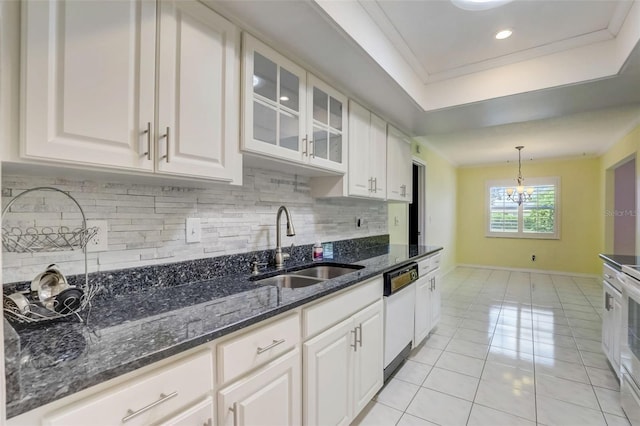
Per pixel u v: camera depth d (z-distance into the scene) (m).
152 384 0.80
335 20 1.45
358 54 1.73
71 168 0.95
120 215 1.29
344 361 1.58
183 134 1.18
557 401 1.99
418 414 1.86
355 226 3.02
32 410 0.61
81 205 1.18
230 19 1.38
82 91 0.92
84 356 0.76
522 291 4.78
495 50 2.19
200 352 0.92
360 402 1.73
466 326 3.30
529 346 2.80
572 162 5.98
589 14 1.80
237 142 1.41
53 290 1.04
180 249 1.51
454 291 4.79
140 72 1.05
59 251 1.12
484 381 2.22
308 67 1.84
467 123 2.99
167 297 1.27
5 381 0.60
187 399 0.88
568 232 6.02
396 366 2.22
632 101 2.44
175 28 1.16
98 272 1.22
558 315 3.65
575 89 2.21
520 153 5.56
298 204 2.26
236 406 1.00
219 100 1.32
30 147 0.83
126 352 0.78
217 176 1.31
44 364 0.72
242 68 1.42
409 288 2.45
